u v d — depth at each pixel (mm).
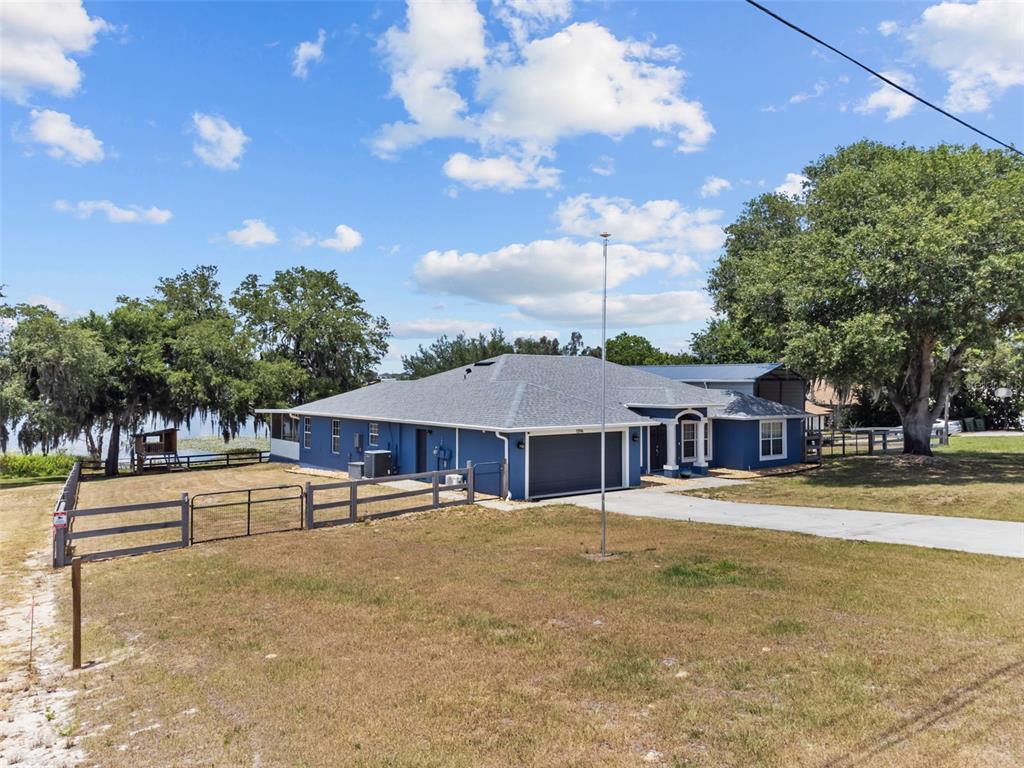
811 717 5758
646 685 6578
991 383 49062
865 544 13109
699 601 9391
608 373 29047
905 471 25500
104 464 40406
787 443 28859
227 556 13281
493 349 58312
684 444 26031
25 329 31438
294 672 7168
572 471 21594
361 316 50188
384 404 28391
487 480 20859
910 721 5637
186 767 5266
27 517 20172
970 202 22812
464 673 7012
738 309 35219
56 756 5520
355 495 16953
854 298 24266
